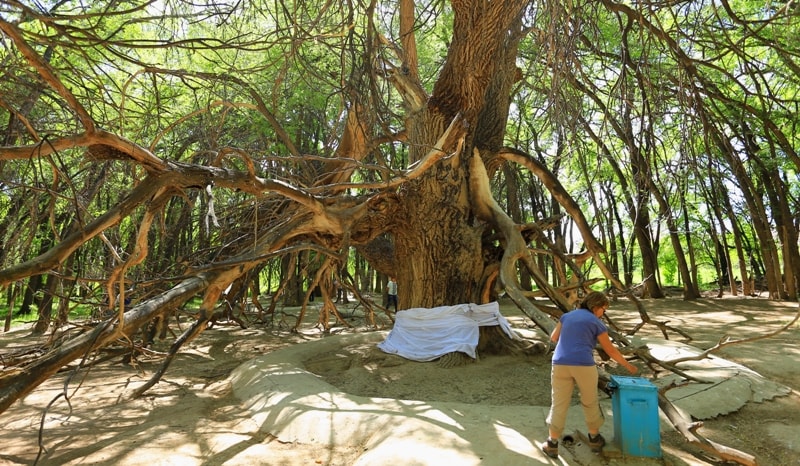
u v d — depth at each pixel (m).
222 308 14.80
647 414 4.20
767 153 19.30
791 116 14.14
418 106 10.21
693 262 24.11
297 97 13.69
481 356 8.46
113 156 5.10
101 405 7.04
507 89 9.84
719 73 14.08
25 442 5.41
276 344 12.50
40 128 7.70
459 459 3.99
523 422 4.90
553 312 8.88
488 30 8.66
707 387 6.02
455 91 9.24
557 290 8.82
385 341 9.16
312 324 17.17
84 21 8.73
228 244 9.46
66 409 6.86
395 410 5.34
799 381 7.01
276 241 8.32
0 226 8.31
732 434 4.96
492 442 4.30
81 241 4.80
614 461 4.11
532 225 9.40
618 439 4.27
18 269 4.39
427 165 7.05
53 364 4.90
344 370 8.27
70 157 9.39
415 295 9.23
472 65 8.91
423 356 8.25
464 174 9.29
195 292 6.60
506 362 8.11
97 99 6.40
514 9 8.43
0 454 5.03
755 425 5.25
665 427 4.95
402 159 19.50
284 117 14.95
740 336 10.75
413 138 9.81
